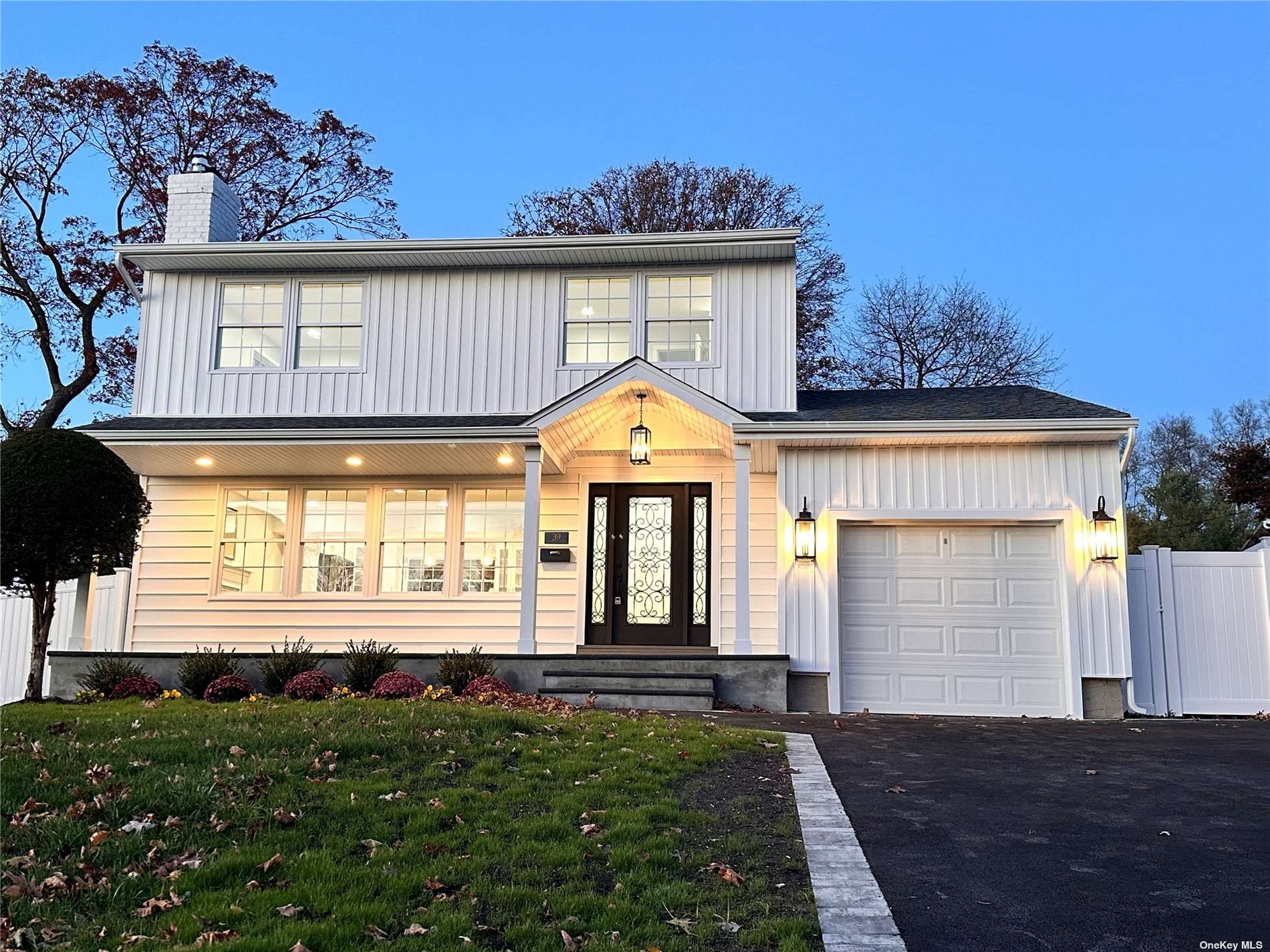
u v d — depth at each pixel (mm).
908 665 11117
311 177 24141
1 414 21359
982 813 5785
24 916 3971
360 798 5512
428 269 13664
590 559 12984
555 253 13211
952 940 3934
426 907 4141
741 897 4312
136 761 6000
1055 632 10969
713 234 12688
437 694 10234
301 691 10188
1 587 9773
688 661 10914
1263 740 8359
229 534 13234
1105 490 10969
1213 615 11008
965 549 11297
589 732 7609
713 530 12805
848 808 5871
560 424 11836
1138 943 3904
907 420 11047
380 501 13180
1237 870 4766
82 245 21797
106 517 10227
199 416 13383
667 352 13164
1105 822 5613
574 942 3801
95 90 21078
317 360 13586
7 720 7270
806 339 26500
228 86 22812
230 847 4762
